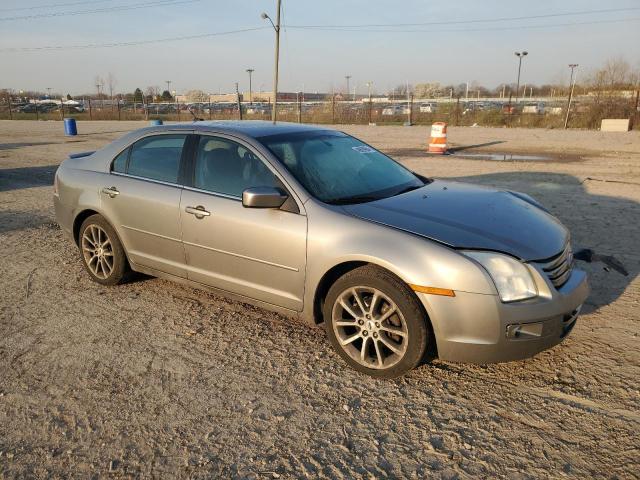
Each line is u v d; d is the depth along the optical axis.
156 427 2.91
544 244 3.23
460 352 3.06
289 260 3.56
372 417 2.95
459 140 19.92
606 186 9.34
